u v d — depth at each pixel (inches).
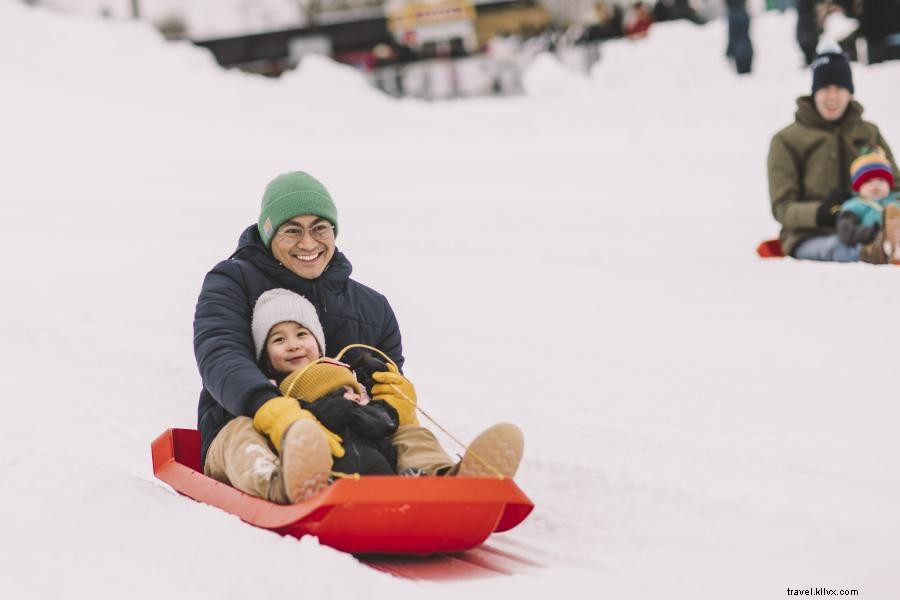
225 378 192.7
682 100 869.2
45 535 181.5
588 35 1237.1
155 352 345.1
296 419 181.8
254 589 154.8
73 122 888.9
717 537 188.2
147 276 471.8
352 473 181.5
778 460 225.5
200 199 673.6
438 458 189.0
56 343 358.3
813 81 407.8
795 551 180.5
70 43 1095.0
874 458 224.8
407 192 665.6
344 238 530.9
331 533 167.6
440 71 1245.7
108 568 166.9
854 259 383.2
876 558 175.0
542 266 442.6
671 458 231.0
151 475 237.8
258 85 1058.1
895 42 826.2
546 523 199.8
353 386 196.1
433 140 853.2
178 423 279.7
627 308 366.9
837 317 328.8
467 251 484.4
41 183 730.2
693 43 979.9
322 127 941.8
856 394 265.3
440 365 320.8
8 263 502.6
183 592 156.5
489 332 354.0
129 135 870.4
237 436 186.2
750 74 920.9
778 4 1173.1
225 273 209.2
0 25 1106.7
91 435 269.1
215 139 876.6
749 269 392.2
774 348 307.3
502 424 182.1
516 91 1222.3
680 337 327.9
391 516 168.1
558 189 641.6
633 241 483.8
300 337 202.5
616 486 215.2
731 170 647.8
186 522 179.2
